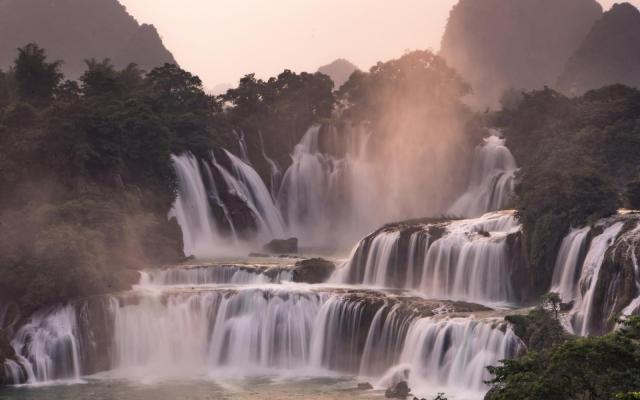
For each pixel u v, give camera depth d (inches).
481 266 3932.1
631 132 5231.3
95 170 4995.1
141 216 4729.3
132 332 3895.2
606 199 3688.5
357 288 4170.8
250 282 4411.9
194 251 5620.1
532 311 3174.2
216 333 3922.2
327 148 6968.5
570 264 3572.8
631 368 2085.4
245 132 6761.8
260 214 6318.9
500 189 6053.2
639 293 3080.7
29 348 3710.6
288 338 3843.5
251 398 3282.5
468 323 3289.9
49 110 5000.0
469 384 3211.1
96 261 4047.7
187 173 5728.3
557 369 2118.6
